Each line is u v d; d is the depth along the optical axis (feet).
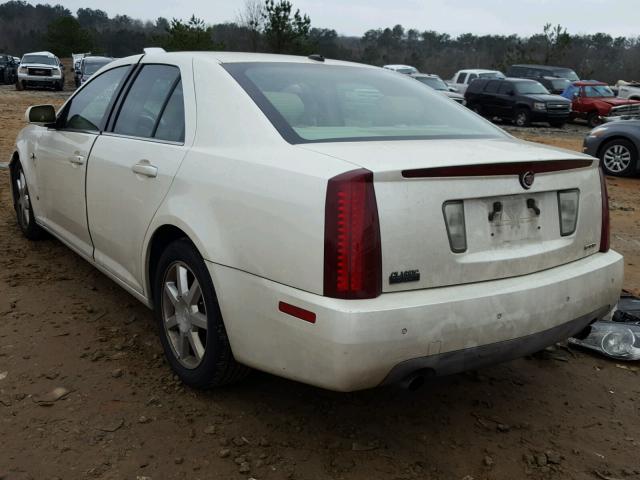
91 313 13.51
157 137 11.35
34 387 10.49
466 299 8.30
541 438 9.91
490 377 11.80
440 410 10.55
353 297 7.86
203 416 9.94
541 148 10.33
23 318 13.06
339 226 7.88
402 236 8.05
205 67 11.01
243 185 9.02
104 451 8.98
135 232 11.38
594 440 9.95
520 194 9.09
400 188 8.10
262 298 8.63
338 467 8.91
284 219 8.36
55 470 8.54
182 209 9.93
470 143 10.05
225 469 8.75
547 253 9.39
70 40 211.41
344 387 7.96
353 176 7.91
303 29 104.68
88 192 13.05
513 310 8.68
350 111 10.75
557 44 143.13
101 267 13.30
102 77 14.29
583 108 78.23
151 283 11.53
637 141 36.60
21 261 16.46
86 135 13.55
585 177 10.08
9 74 117.29
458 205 8.51
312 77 11.34
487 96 78.54
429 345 8.09
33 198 16.69
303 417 10.07
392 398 10.81
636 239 22.93
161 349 12.06
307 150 8.90
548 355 12.80
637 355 12.52
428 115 11.51
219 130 10.05
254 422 9.86
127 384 10.75
